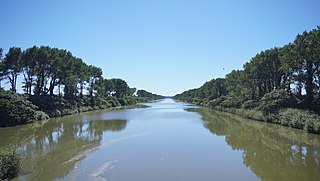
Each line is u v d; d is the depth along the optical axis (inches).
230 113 2856.8
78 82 3129.9
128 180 677.9
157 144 1120.2
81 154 938.1
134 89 7450.8
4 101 1679.4
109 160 864.3
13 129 1533.0
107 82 4896.7
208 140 1218.0
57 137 1274.6
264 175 730.2
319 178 705.0
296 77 1907.0
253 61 2583.7
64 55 2672.2
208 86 4963.1
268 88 2566.4
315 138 1270.9
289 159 891.4
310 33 1718.8
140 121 2004.2
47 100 2393.0
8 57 2153.1
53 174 714.2
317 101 1780.3
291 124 1628.9
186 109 3713.1
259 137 1301.7
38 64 2389.3
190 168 786.8
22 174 706.2
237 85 3275.1
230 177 712.4
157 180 681.6
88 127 1636.3
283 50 2005.4
